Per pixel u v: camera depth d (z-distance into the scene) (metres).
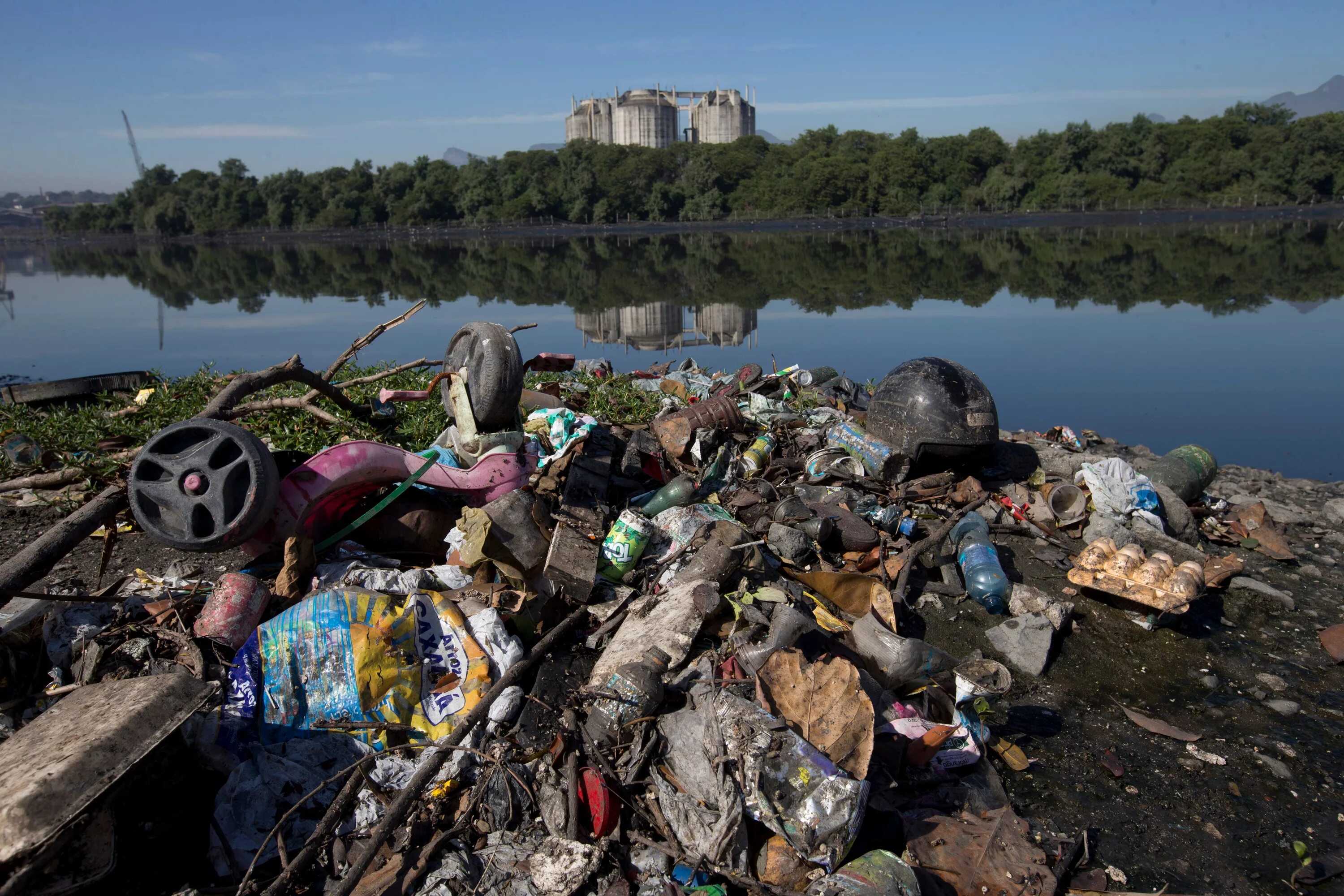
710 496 5.89
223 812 3.28
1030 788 4.09
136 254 64.19
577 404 7.98
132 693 3.11
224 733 3.50
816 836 3.20
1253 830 3.88
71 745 2.83
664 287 31.61
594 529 4.75
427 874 3.16
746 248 54.50
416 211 93.69
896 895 3.01
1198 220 72.00
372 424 6.96
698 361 15.47
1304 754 4.41
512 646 3.96
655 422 6.87
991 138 93.88
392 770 3.48
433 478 4.94
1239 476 8.92
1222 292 26.61
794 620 4.08
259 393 8.14
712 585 4.27
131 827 3.24
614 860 3.29
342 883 3.01
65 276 41.97
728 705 3.52
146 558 5.14
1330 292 25.66
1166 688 5.00
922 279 32.75
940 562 5.82
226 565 5.00
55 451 6.40
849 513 5.78
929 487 6.51
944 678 4.23
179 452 4.08
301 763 3.45
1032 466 7.07
